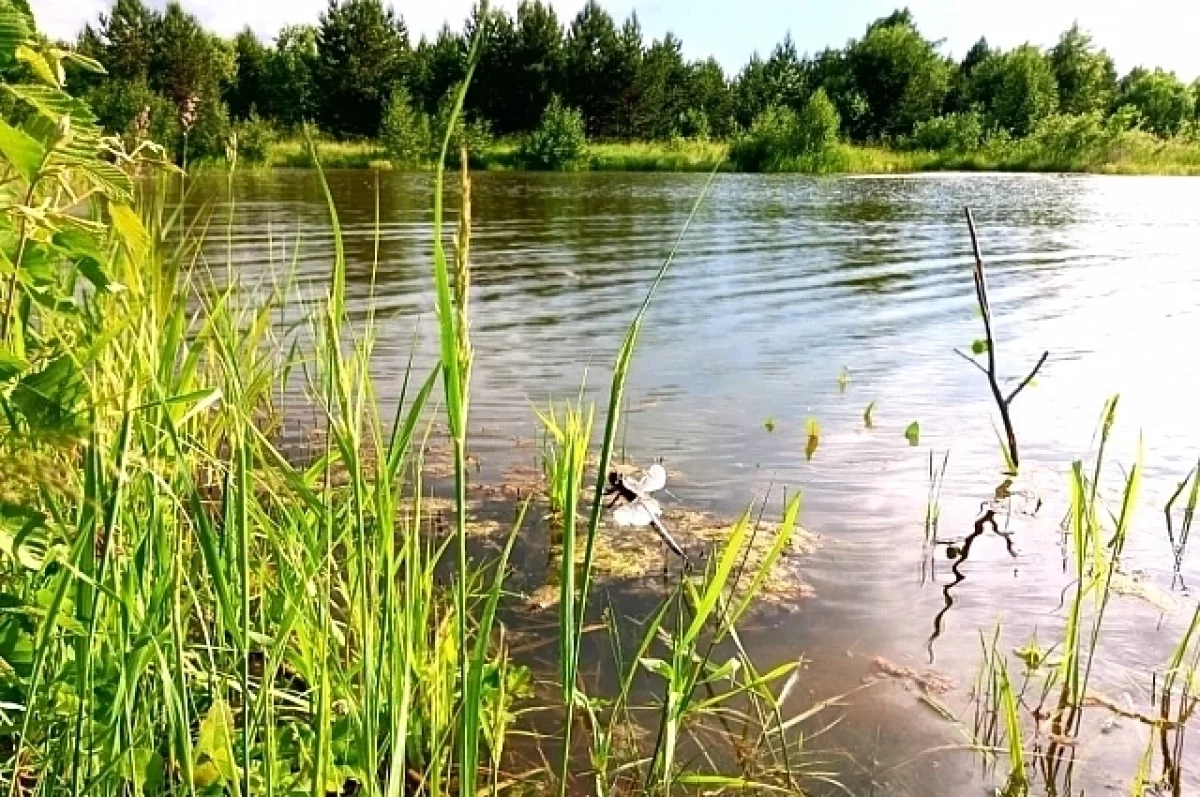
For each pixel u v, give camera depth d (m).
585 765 2.13
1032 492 3.68
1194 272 9.30
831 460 4.00
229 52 41.31
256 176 24.31
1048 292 8.11
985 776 2.09
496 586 1.57
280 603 2.03
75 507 1.69
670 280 8.64
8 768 1.51
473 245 10.96
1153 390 5.04
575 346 5.96
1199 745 2.19
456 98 1.22
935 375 5.36
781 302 7.61
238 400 1.63
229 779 1.53
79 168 1.38
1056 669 2.33
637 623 2.73
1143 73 54.62
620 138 46.22
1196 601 2.84
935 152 37.91
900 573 3.03
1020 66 47.56
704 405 4.75
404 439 1.61
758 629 2.70
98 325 1.97
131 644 1.56
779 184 24.88
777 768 2.12
